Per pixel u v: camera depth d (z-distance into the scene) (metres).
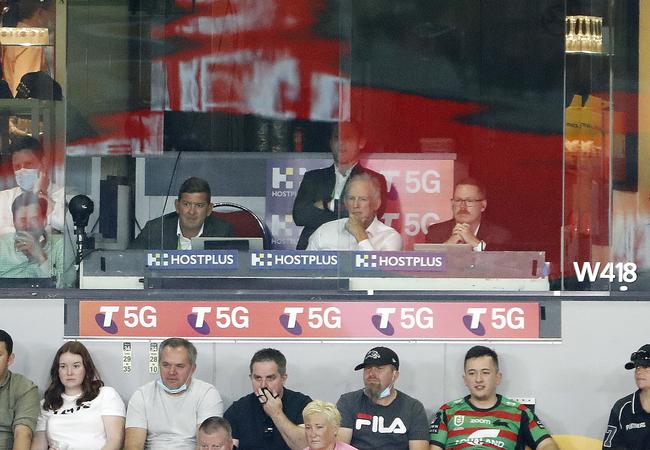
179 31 31.86
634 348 30.22
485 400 28.55
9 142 31.39
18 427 28.52
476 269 30.92
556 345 30.25
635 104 31.34
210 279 30.89
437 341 30.23
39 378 30.28
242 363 30.27
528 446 28.56
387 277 30.94
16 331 30.30
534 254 31.05
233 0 31.89
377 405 28.66
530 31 31.66
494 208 31.25
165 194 31.36
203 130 31.66
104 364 30.34
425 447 28.41
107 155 31.48
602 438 30.06
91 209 31.20
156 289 30.81
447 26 31.86
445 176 31.47
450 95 31.72
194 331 30.34
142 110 31.67
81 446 28.73
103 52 31.73
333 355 30.25
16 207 31.19
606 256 31.03
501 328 30.28
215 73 31.83
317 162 31.52
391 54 31.88
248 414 28.70
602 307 30.27
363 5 31.95
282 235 31.25
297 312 30.34
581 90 31.53
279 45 31.86
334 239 31.16
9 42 31.64
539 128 31.48
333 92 31.83
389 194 31.41
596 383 30.14
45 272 31.02
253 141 31.70
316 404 26.39
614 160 31.28
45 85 31.61
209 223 31.23
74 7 31.73
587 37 31.55
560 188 31.28
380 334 30.28
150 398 28.81
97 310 30.36
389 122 31.73
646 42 31.33
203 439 25.66
